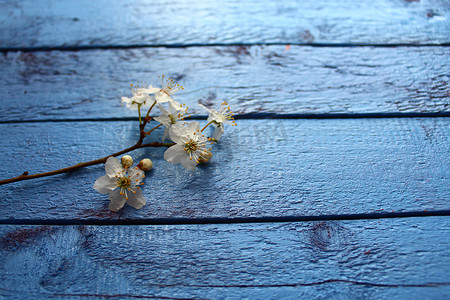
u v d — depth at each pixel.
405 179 0.28
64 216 0.27
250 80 0.33
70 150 0.30
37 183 0.28
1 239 0.26
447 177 0.28
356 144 0.30
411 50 0.35
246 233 0.26
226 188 0.28
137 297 0.25
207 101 0.32
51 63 0.34
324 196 0.27
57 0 0.38
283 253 0.26
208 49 0.35
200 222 0.27
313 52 0.35
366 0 0.38
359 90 0.32
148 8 0.38
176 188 0.28
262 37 0.36
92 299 0.25
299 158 0.29
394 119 0.31
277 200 0.27
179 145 0.28
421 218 0.27
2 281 0.25
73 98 0.32
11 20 0.37
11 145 0.30
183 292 0.25
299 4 0.38
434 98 0.32
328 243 0.26
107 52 0.35
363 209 0.27
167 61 0.34
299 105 0.32
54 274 0.25
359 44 0.35
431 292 0.25
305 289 0.25
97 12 0.37
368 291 0.25
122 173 0.27
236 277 0.25
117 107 0.32
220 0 0.38
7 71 0.34
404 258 0.26
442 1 0.38
